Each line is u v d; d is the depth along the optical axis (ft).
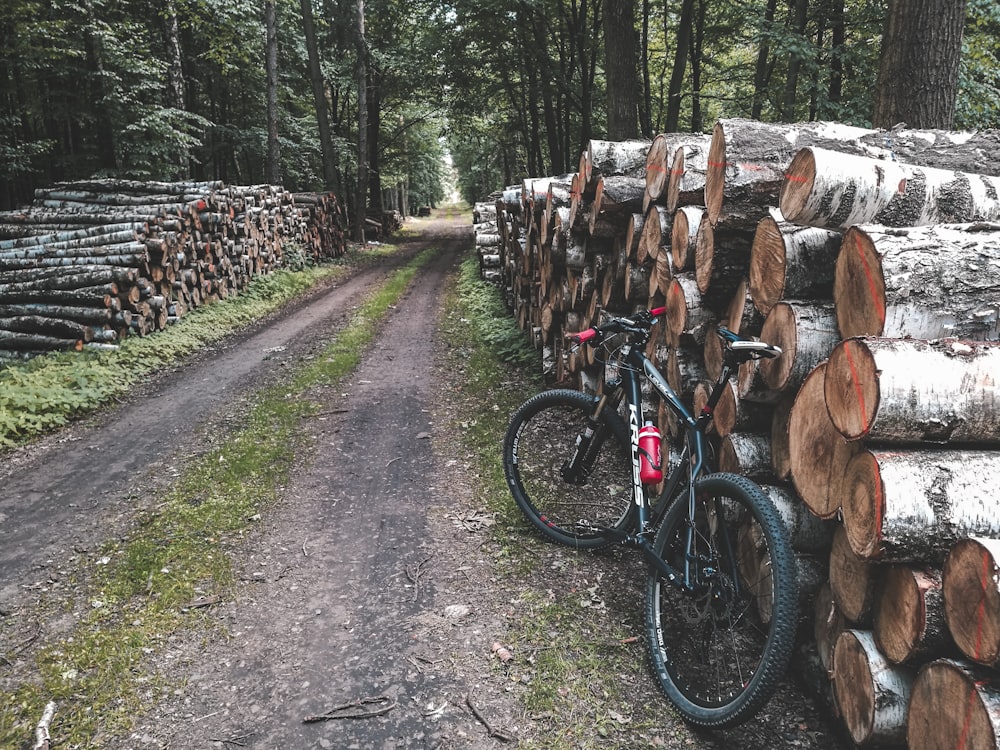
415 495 14.06
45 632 9.64
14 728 7.79
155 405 20.62
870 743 6.39
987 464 5.84
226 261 37.09
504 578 10.82
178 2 51.57
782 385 7.98
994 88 30.07
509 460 12.57
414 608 10.10
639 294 14.15
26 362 23.44
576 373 17.88
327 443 17.13
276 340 29.78
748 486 7.80
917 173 7.79
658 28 62.13
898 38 17.43
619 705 8.07
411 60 69.97
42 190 37.93
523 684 8.43
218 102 75.61
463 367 24.39
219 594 10.56
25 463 16.24
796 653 8.30
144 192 37.93
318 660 8.99
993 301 6.39
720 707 7.39
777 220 8.46
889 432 5.81
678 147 11.74
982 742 4.81
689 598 8.55
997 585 4.75
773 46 35.50
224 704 8.21
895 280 6.39
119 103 46.88
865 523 5.93
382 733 7.70
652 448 9.93
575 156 78.43
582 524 11.59
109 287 25.26
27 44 41.52
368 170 84.12
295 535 12.45
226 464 15.70
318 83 68.18
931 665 5.53
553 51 68.03
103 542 12.26
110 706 8.16
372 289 44.60
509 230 31.60
